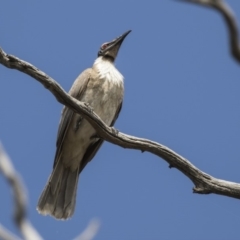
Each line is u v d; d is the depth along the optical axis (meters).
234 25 4.20
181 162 10.82
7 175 4.15
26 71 10.22
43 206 12.86
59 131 13.23
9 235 4.21
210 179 10.80
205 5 4.19
